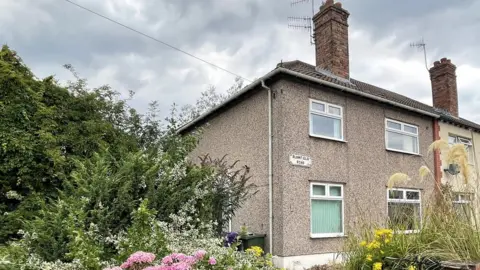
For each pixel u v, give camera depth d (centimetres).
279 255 895
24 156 733
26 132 754
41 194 710
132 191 519
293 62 1214
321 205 986
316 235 947
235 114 1112
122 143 863
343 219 1012
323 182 991
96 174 498
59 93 883
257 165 1006
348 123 1080
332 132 1048
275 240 913
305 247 923
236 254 434
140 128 1047
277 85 961
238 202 781
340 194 1028
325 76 1112
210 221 555
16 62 834
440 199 454
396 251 416
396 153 1202
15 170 739
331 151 1025
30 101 784
